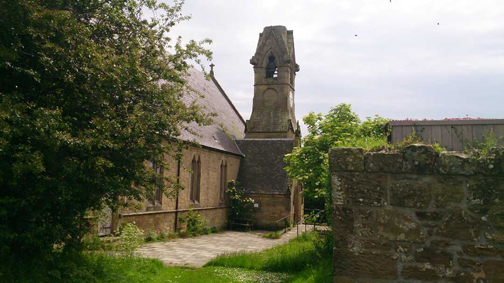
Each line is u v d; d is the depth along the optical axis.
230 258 12.84
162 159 10.43
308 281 8.66
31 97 7.98
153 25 10.39
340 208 4.50
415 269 4.17
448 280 4.05
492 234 3.97
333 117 16.08
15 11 6.74
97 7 9.12
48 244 8.34
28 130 6.46
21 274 7.41
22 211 7.80
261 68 41.19
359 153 4.48
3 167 6.80
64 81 7.64
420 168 4.23
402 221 4.27
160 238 19.95
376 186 4.40
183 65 10.78
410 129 8.12
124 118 8.79
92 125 8.10
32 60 7.51
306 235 18.02
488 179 4.04
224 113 37.00
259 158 33.19
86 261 9.29
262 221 29.83
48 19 7.11
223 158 29.80
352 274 4.37
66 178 7.85
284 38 41.97
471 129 7.73
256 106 40.69
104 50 8.48
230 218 30.30
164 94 9.56
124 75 8.28
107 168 8.73
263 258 12.76
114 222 16.44
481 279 3.95
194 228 23.67
